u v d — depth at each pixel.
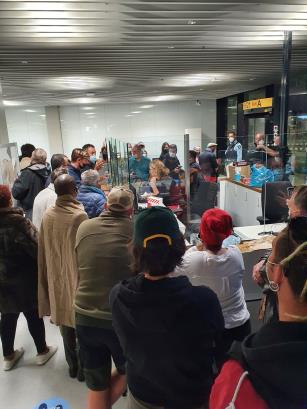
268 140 5.33
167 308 0.87
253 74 7.47
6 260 1.97
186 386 0.90
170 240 0.91
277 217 3.65
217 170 5.01
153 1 3.40
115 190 1.59
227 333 1.50
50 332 2.53
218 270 1.44
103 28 4.16
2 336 2.12
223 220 1.44
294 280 0.56
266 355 0.54
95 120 11.94
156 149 4.03
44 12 3.58
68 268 1.90
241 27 4.38
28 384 2.01
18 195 3.15
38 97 9.48
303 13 3.92
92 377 1.44
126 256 1.42
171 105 11.95
